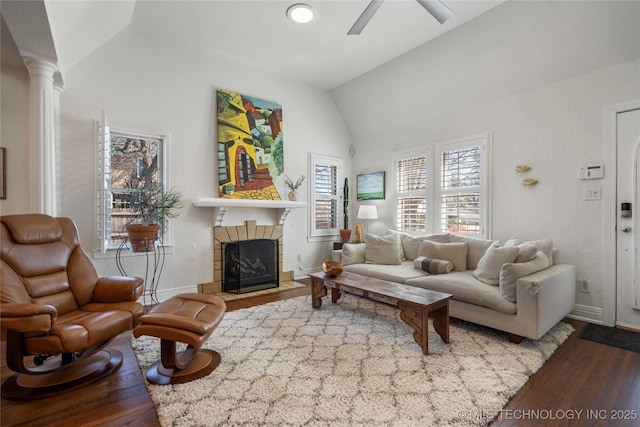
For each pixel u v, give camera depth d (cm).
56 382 196
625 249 294
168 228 379
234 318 313
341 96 538
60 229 245
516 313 249
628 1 261
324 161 539
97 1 247
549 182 340
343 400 178
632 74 288
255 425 158
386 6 311
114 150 354
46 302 214
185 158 393
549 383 199
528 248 276
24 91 296
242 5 314
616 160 298
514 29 319
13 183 291
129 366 221
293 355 234
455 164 427
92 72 334
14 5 191
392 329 284
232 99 428
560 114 331
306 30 358
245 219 441
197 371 208
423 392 186
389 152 520
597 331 283
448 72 397
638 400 181
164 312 211
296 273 502
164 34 371
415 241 415
